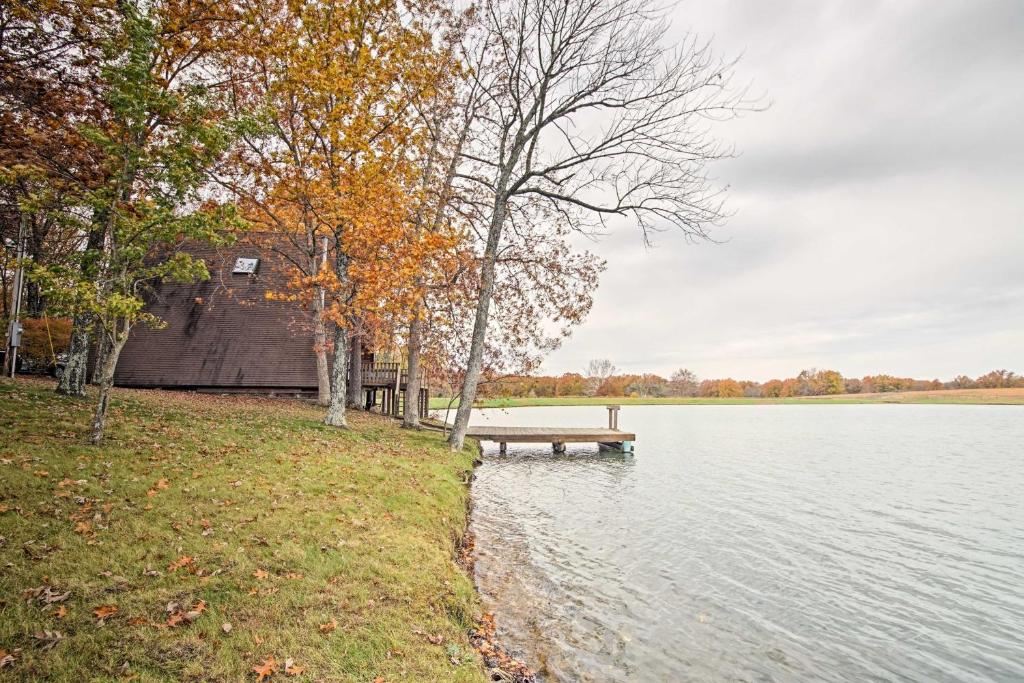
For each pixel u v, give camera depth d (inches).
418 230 658.2
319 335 893.8
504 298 804.6
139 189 388.8
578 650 260.1
